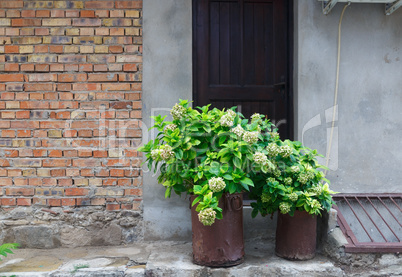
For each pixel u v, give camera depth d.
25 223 3.66
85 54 3.73
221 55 3.99
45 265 3.15
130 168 3.72
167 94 3.76
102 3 3.73
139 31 3.75
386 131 3.83
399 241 3.45
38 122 3.70
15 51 3.70
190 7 3.78
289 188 3.06
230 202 2.98
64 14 3.72
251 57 4.02
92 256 3.36
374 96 3.83
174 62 3.77
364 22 3.82
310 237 3.18
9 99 3.70
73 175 3.70
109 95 3.73
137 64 3.75
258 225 3.77
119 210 3.71
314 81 3.79
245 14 4.01
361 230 3.76
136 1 3.75
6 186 3.68
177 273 2.98
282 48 4.02
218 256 2.98
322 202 3.18
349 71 3.81
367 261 3.11
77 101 3.71
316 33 3.79
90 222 3.68
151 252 3.41
